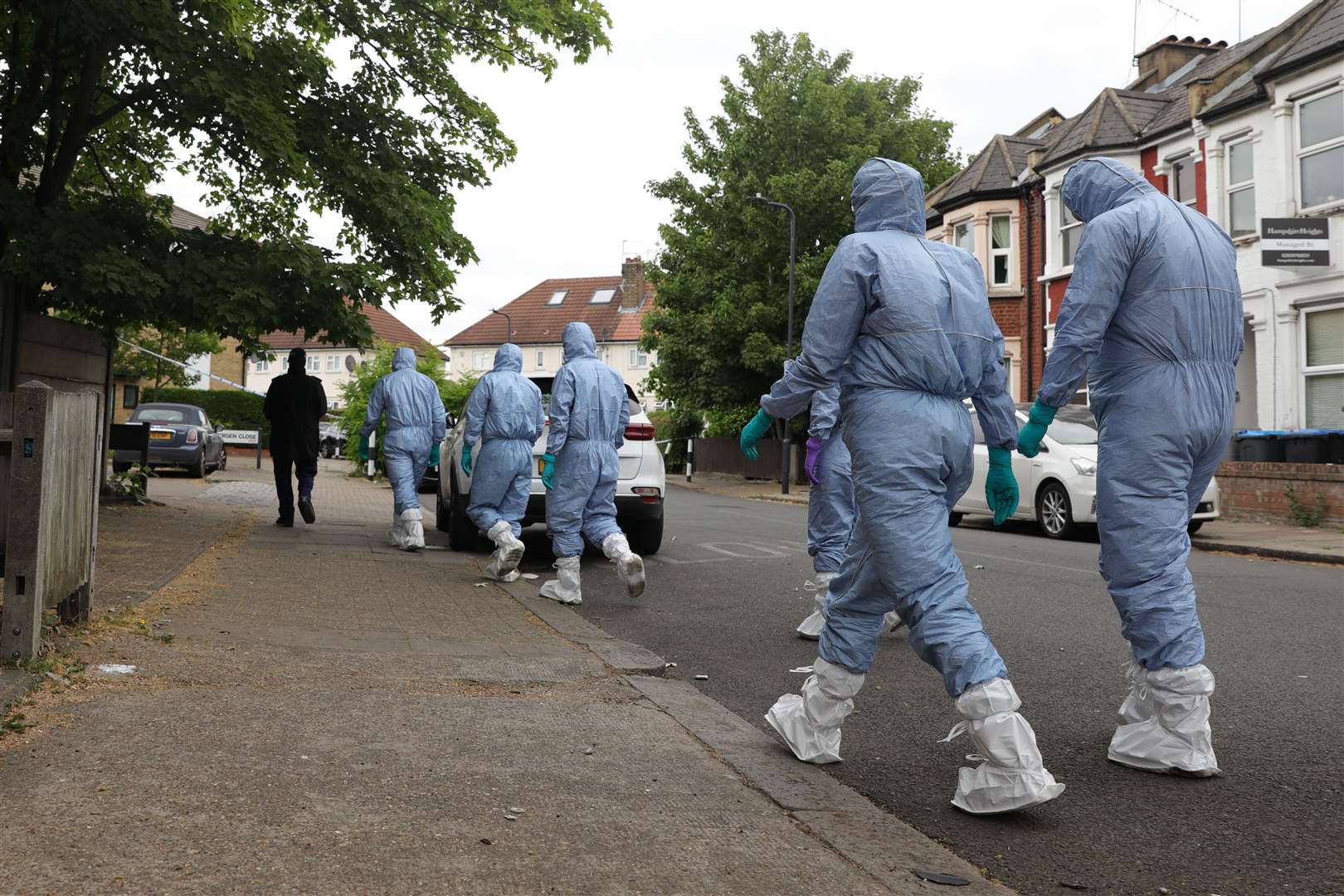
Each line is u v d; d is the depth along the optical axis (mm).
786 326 31078
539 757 3809
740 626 7223
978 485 15703
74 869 2648
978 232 26250
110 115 11484
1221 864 3197
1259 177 17234
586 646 6004
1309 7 19219
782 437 34156
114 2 9930
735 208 31453
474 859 2861
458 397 26375
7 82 11367
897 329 3697
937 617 3596
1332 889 3018
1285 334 16656
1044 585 9156
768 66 32062
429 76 12773
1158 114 21641
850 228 30344
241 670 4793
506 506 9031
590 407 7855
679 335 33062
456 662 5312
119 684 4406
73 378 12531
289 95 11750
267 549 9719
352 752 3713
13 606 4418
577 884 2740
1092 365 4340
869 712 4945
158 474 25297
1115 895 2969
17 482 4414
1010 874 3105
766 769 3867
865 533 3768
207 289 10641
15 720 3785
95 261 10070
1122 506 4156
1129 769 4125
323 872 2717
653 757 3904
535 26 12625
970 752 4301
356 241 12445
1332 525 14922
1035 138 28812
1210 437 4168
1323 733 4586
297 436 12227
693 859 2961
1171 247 4137
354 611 6711
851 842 3182
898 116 36094
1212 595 8625
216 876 2656
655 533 11195
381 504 17312
